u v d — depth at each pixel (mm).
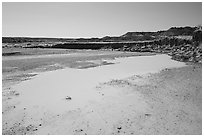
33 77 24391
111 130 12094
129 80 22859
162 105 15570
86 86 20578
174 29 113875
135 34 135750
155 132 11883
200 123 12906
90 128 12320
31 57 43188
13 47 72938
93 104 15742
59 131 12016
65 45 78812
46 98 17047
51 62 36344
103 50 70438
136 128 12281
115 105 15523
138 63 37281
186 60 39656
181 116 13805
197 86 20359
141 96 17453
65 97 17250
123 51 66562
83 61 39000
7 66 31125
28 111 14547
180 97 17250
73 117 13641
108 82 22047
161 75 25422
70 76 25312
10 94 18000
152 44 75688
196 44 51781
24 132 11898
